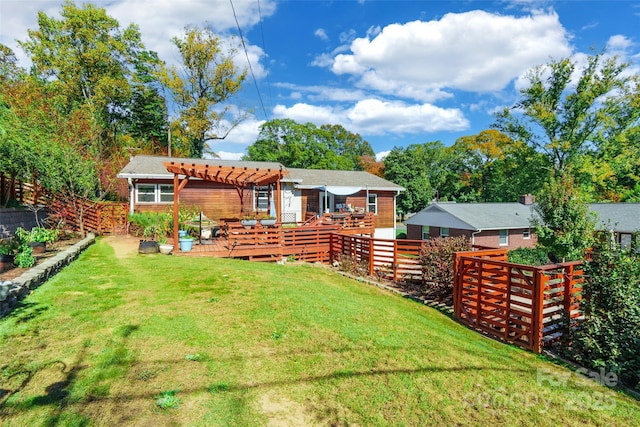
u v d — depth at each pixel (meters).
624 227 19.53
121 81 26.86
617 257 5.83
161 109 31.84
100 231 14.29
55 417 2.86
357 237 12.63
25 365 3.62
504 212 25.83
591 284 5.89
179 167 10.59
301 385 3.70
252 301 6.16
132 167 16.02
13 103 12.78
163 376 3.60
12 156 10.67
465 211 24.98
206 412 3.11
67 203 12.91
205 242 13.40
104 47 26.33
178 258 10.06
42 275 6.46
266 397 3.44
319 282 9.58
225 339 4.58
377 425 3.20
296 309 5.94
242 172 11.52
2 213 10.84
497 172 38.59
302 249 13.82
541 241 9.76
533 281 6.23
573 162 25.08
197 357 4.04
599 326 5.55
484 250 8.99
